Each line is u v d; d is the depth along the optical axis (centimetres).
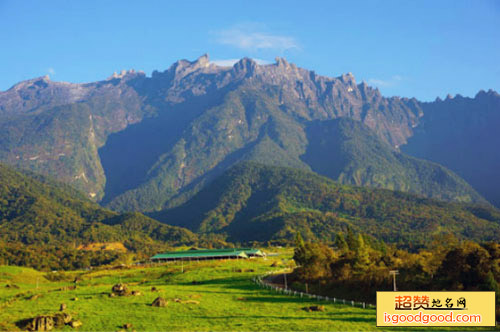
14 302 12106
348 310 10781
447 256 12156
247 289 14400
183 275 18638
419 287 12100
